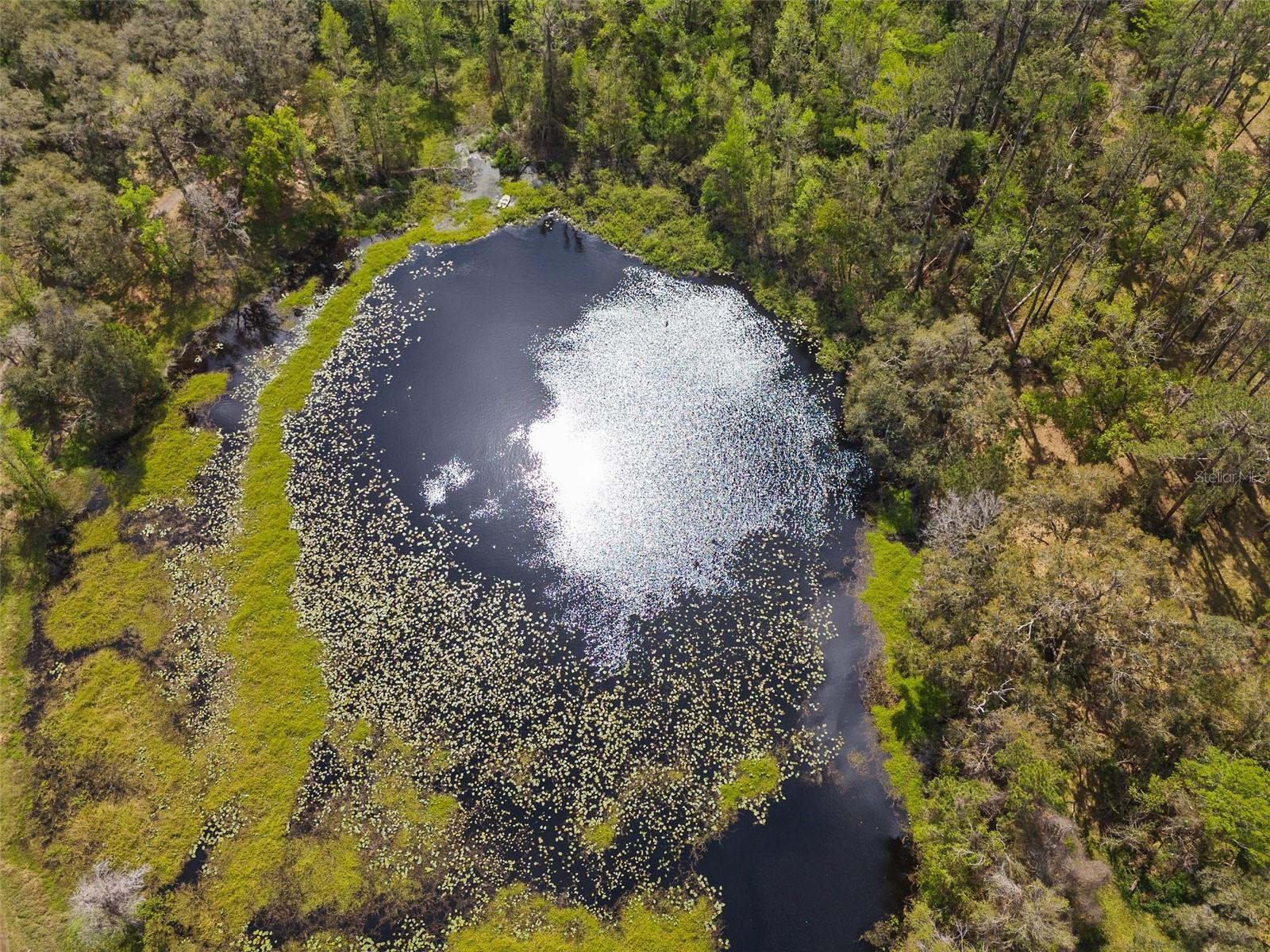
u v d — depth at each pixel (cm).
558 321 7812
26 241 7331
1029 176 7738
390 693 5472
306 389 7162
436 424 6975
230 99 8400
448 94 9800
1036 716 4591
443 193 8881
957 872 4350
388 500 6481
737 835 4981
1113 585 4588
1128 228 7050
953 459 6181
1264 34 7519
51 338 6481
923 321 6931
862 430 6631
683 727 5394
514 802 5053
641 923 4656
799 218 7731
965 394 6091
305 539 6219
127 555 6088
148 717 5347
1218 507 6094
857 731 5384
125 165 8100
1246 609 5681
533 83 9088
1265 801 4091
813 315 7806
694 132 9031
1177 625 4522
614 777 5175
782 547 6294
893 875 4841
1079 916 4162
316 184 8419
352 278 8069
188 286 7769
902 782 5162
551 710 5441
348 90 8450
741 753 5297
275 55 8500
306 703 5416
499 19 10294
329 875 4762
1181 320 6969
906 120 7312
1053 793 4219
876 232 7338
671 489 6606
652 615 5922
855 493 6594
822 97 8619
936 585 5062
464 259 8325
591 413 7094
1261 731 4400
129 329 6781
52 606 5834
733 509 6506
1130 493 6209
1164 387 6003
